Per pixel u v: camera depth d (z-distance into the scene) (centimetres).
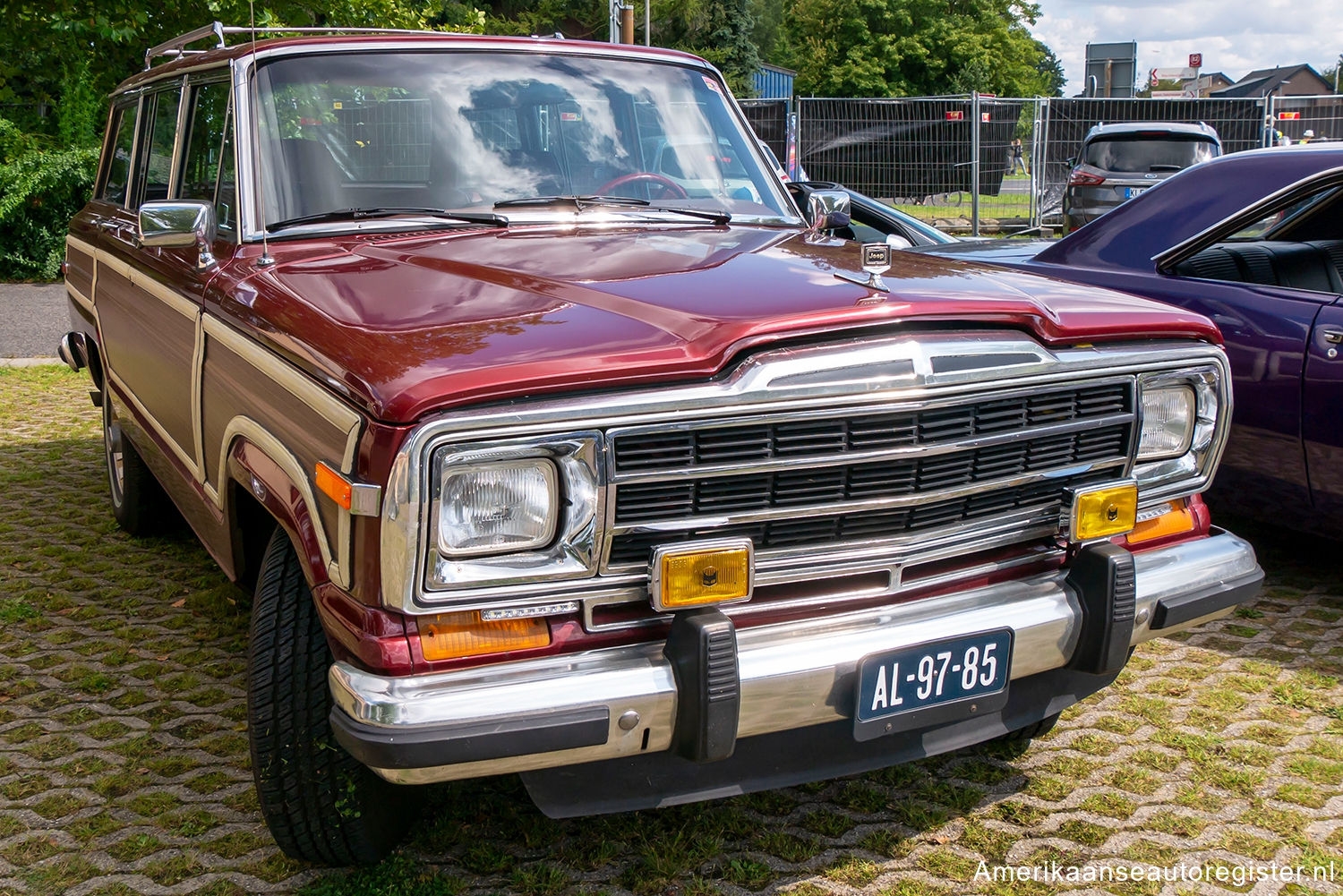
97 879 259
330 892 250
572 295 239
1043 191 1852
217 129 333
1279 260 459
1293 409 402
